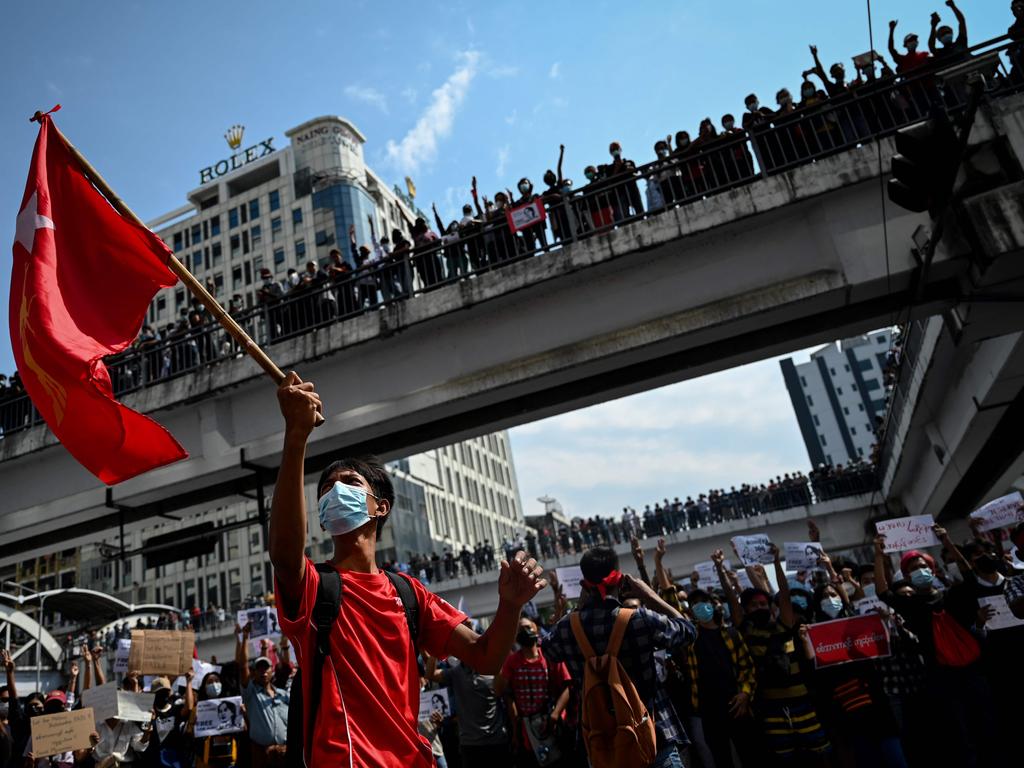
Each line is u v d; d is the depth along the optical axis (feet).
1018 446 65.72
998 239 32.78
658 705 17.71
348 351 44.45
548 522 333.42
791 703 22.54
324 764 7.61
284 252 241.96
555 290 41.68
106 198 11.63
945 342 49.44
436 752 30.58
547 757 24.17
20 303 11.22
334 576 8.55
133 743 30.76
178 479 47.14
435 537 220.64
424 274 45.80
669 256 40.27
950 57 37.47
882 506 95.35
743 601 23.70
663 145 45.27
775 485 101.09
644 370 42.19
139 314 11.26
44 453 51.44
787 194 37.96
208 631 132.98
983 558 25.22
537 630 25.66
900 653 27.32
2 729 29.30
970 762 23.12
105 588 214.07
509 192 47.39
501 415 44.70
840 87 41.45
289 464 8.16
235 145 273.95
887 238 36.96
